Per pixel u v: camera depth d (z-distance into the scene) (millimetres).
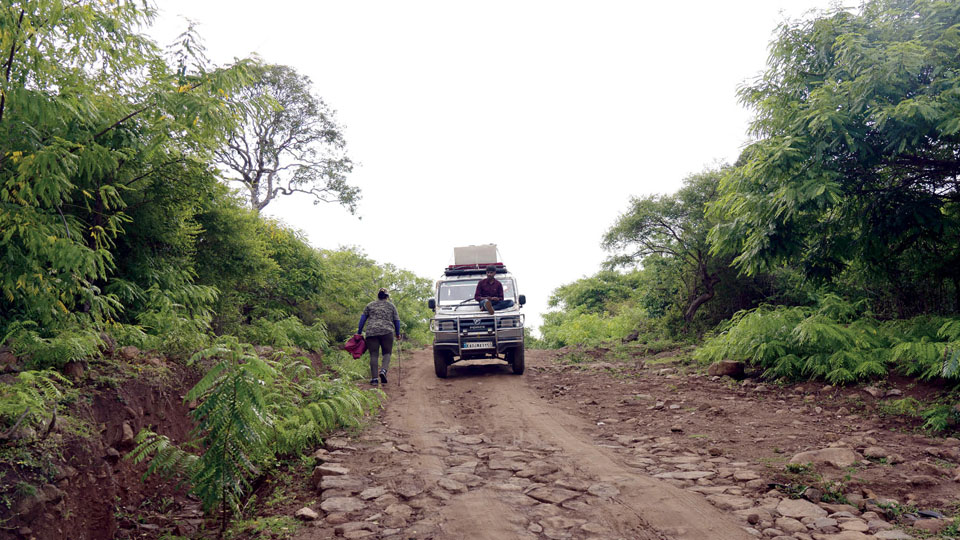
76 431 3539
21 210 3957
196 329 6512
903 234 9547
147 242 7391
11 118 3766
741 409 7414
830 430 6109
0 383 3555
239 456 4082
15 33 3635
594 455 5551
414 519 4008
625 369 12039
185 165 6812
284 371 7641
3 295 4762
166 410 4793
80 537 3262
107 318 5820
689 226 17016
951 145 8461
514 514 4016
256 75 4680
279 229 13375
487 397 9234
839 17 8672
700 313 17359
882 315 11055
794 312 10203
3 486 2795
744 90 9648
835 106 7844
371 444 6145
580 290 39000
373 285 20969
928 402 6672
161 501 4352
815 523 3641
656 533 3641
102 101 4648
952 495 4055
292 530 3908
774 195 8531
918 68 7227
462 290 13133
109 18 4164
